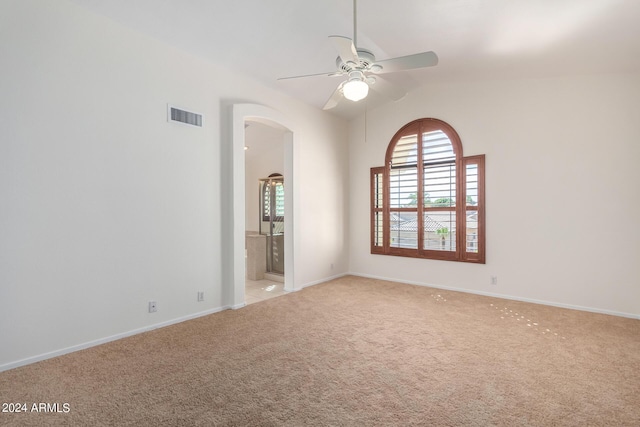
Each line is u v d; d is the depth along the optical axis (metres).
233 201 3.84
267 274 5.64
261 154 7.27
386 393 2.07
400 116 5.17
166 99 3.29
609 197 3.62
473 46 3.32
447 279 4.76
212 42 3.33
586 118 3.73
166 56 3.30
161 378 2.26
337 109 5.30
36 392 2.08
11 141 2.38
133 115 3.04
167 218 3.31
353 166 5.79
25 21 2.42
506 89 4.23
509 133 4.21
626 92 3.53
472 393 2.07
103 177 2.85
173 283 3.37
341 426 1.76
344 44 2.22
